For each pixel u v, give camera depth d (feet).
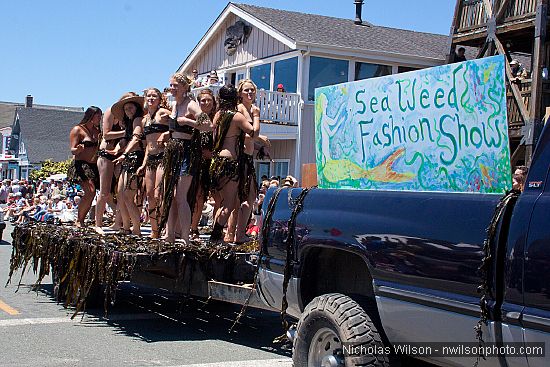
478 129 13.29
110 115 30.42
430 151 14.46
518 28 47.50
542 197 11.59
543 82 45.75
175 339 24.26
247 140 26.14
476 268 12.25
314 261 17.12
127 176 29.04
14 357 21.06
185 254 23.58
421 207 13.78
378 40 73.00
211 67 84.94
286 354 22.18
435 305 13.01
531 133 43.21
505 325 11.65
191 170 25.59
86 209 34.55
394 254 14.07
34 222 35.04
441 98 14.15
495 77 12.88
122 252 23.43
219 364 20.74
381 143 15.85
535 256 11.32
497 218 12.06
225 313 30.04
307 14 80.12
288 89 69.87
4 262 47.16
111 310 29.50
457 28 54.60
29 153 191.11
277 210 18.25
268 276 18.33
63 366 20.13
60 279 29.40
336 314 14.90
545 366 10.97
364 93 16.42
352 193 15.80
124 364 20.52
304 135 67.62
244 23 77.10
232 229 27.25
